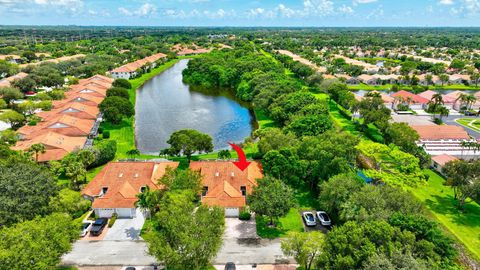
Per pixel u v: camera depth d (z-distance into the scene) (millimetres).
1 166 59219
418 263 38000
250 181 71625
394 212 50531
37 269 40438
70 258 53000
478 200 64750
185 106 153750
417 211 53000
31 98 143125
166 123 129875
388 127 99312
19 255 39750
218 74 195625
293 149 76188
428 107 142500
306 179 78375
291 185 73375
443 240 44750
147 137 115062
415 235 45094
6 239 42281
